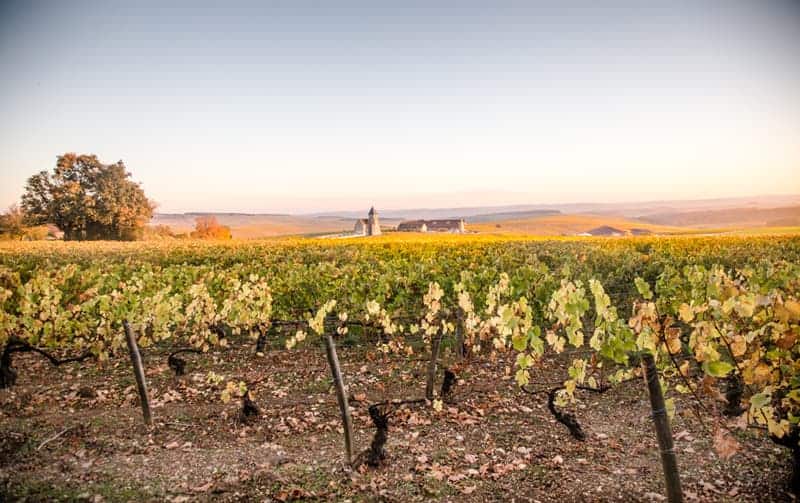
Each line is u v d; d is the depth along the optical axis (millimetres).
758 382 4141
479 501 4309
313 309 10602
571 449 5289
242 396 6297
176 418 6277
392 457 5160
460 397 6898
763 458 4902
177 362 7953
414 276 10914
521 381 5543
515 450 5293
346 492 4484
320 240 45562
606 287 12242
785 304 4051
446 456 5164
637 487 4465
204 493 4473
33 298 8562
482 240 42656
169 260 22344
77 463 5074
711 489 4363
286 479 4719
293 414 6387
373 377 7859
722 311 4473
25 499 4367
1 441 5574
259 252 25906
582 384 6430
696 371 7418
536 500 4305
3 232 58156
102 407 6703
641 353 3955
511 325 5434
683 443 5312
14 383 7543
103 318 8227
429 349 8672
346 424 5141
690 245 28312
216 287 11344
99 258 23688
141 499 4379
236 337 10492
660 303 8055
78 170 59688
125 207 59531
